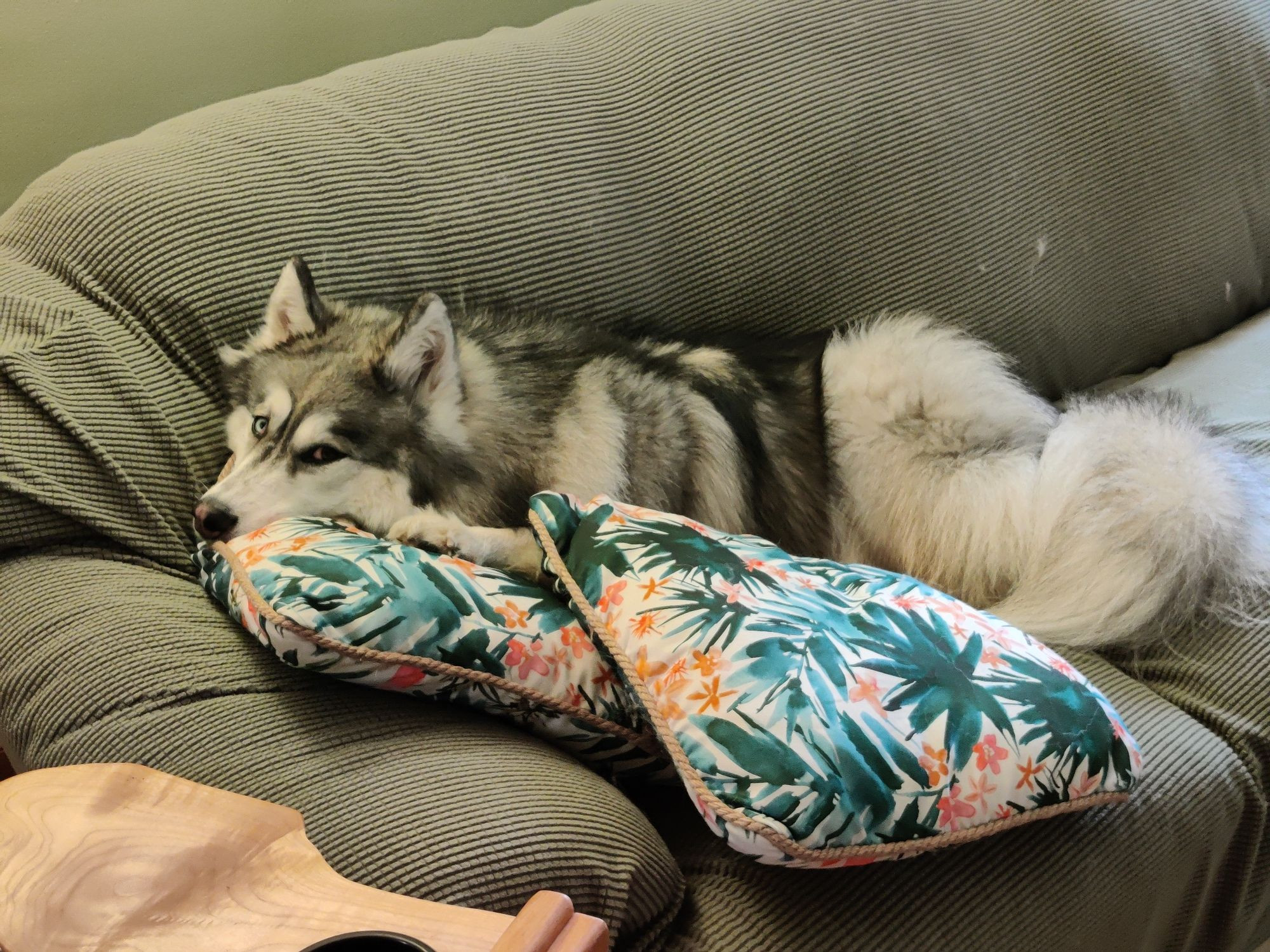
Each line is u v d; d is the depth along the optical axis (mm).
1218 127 1913
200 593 1012
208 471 1170
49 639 896
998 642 942
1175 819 1048
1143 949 1080
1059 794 874
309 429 1052
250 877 597
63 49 1479
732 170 1493
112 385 1073
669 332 1494
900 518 1386
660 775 1008
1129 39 1807
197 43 1591
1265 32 1980
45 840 617
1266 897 1252
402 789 790
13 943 551
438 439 1129
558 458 1197
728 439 1334
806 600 919
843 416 1420
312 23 1688
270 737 838
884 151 1588
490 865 735
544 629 914
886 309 1618
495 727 907
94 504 1016
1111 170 1792
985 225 1672
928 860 922
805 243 1544
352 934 524
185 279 1168
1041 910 937
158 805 650
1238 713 1161
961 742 834
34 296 1104
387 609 839
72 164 1250
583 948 527
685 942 851
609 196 1424
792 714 799
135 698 849
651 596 893
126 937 554
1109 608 1234
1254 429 1581
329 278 1244
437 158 1338
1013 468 1388
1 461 968
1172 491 1264
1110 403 1461
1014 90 1706
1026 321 1721
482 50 1473
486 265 1336
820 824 764
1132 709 1144
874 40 1611
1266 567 1255
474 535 1051
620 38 1524
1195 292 1923
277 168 1255
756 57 1538
